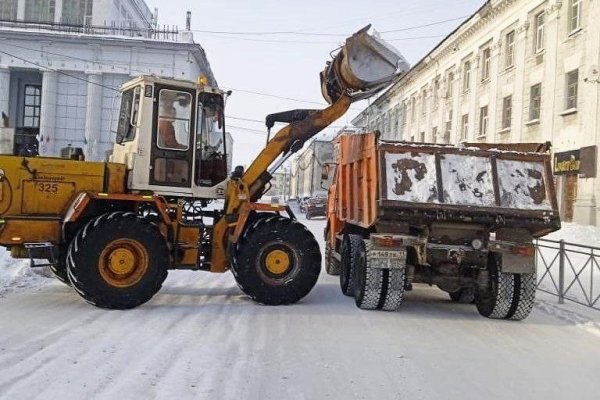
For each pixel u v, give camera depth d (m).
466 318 8.19
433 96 41.09
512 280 7.92
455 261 7.97
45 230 7.77
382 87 9.31
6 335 6.05
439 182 7.81
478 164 7.97
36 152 8.88
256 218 8.47
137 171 8.08
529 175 8.02
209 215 8.70
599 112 20.03
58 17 43.66
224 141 8.59
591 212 19.98
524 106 26.09
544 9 24.59
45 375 4.82
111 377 4.82
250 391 4.66
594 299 9.02
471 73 33.44
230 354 5.66
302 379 5.03
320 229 26.17
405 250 7.86
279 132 9.02
